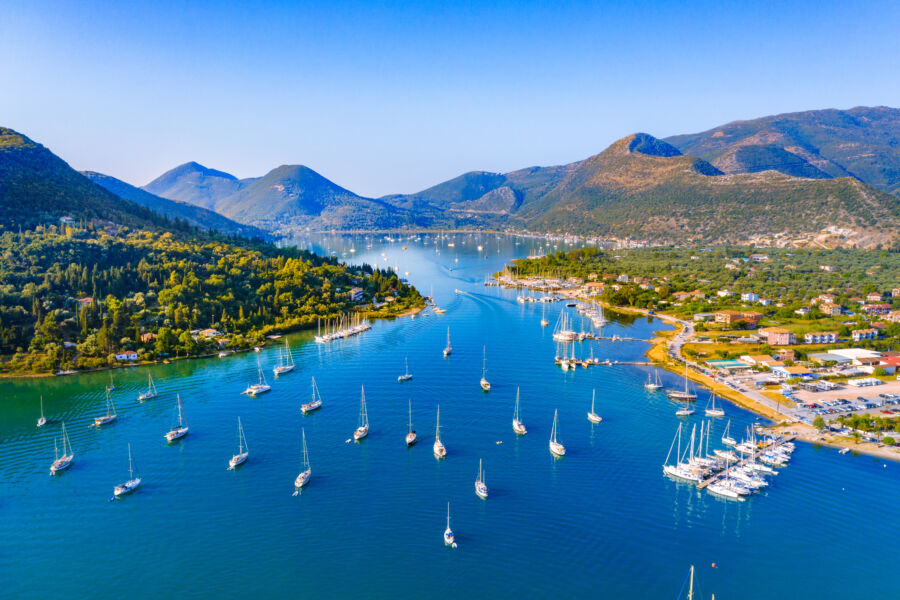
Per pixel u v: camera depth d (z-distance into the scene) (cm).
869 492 15412
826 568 12669
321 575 12556
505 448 18412
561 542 13588
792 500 15175
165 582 12438
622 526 14212
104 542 13862
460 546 13475
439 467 17188
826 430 19000
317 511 15000
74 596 12069
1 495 16025
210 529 14312
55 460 17925
